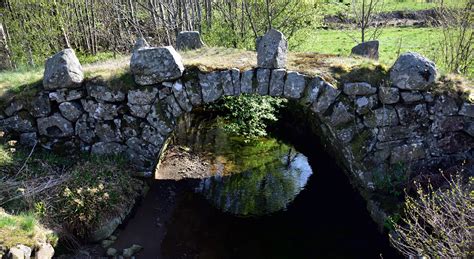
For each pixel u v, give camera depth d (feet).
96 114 23.98
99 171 23.25
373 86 22.98
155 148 24.61
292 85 23.21
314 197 28.17
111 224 22.07
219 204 27.71
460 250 15.35
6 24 49.98
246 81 23.32
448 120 23.16
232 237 24.13
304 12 48.32
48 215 20.15
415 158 23.68
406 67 22.39
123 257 21.13
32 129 24.06
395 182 23.40
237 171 32.71
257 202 28.12
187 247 22.99
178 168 32.17
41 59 49.67
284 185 30.55
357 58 27.07
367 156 23.75
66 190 21.16
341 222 24.54
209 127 41.19
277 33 23.06
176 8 53.42
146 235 23.35
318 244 23.08
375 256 21.33
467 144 23.50
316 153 35.22
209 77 23.38
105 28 61.87
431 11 66.08
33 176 22.15
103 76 23.66
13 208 19.75
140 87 23.44
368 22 49.29
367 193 24.18
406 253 17.88
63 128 24.16
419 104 23.03
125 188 23.65
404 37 57.16
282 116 42.01
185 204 27.22
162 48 22.82
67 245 20.43
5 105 23.72
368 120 23.30
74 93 23.62
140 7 62.80
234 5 48.49
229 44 47.34
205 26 50.34
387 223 21.67
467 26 38.78
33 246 17.01
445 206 17.54
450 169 22.53
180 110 23.88
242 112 39.45
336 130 23.63
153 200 26.86
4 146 22.99
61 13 54.08
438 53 43.57
